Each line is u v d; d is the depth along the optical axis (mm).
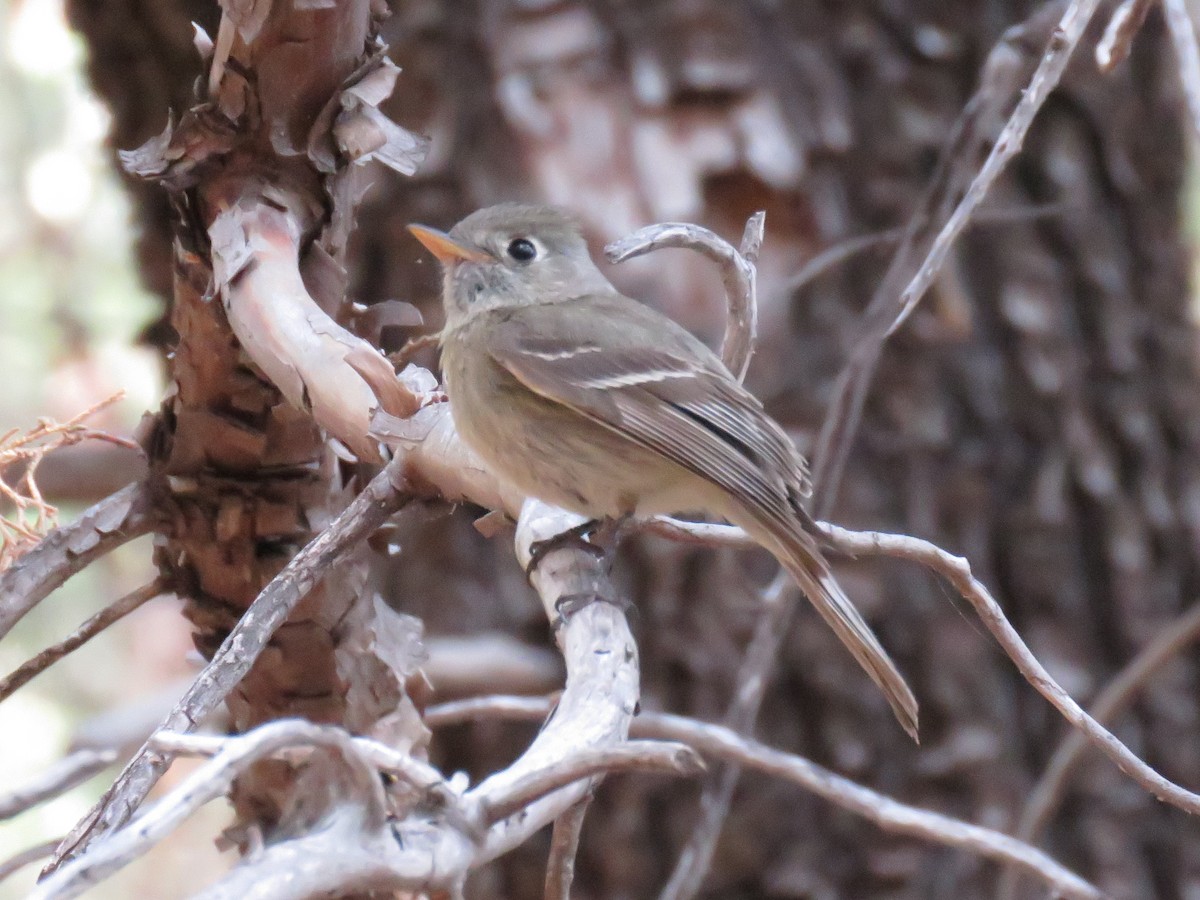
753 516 7020
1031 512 10906
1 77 17109
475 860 3650
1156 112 11586
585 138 10461
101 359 16344
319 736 3443
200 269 5871
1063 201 11125
